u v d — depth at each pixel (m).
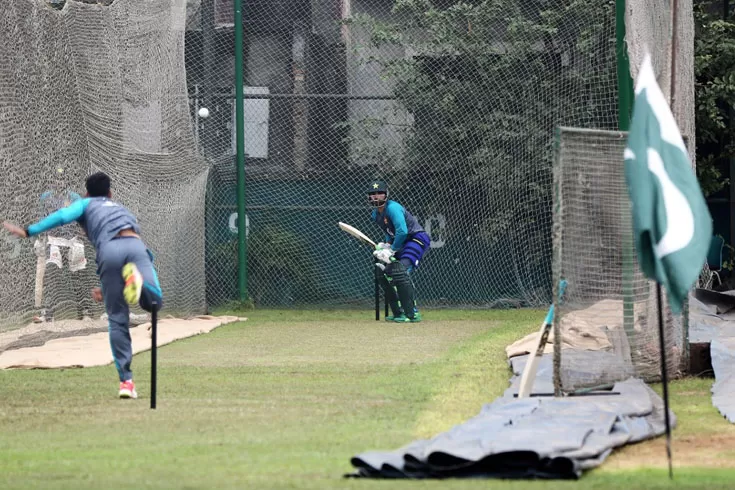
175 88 56.59
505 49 63.72
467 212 65.00
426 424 25.31
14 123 44.00
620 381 30.84
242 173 63.31
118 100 52.00
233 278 64.25
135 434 24.39
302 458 21.33
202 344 45.25
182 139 57.28
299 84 65.31
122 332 30.14
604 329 31.50
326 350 42.38
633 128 20.69
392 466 19.36
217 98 64.50
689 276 20.33
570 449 20.64
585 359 29.78
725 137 66.94
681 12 41.06
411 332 50.09
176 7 56.25
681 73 40.88
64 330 49.19
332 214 65.12
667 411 20.06
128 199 52.25
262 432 24.44
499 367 36.19
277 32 65.25
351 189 65.31
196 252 59.69
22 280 47.06
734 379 31.94
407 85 64.56
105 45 51.22
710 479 19.31
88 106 50.06
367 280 65.00
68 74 48.25
